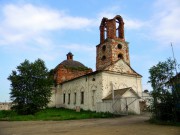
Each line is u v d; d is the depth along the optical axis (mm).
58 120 19938
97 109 29750
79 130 12219
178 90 14867
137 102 27078
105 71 30719
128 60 35625
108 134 10328
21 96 29500
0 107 50531
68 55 51500
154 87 15750
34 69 30719
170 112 15203
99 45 37062
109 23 35812
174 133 10297
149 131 11055
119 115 24453
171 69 15359
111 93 29953
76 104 36188
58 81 44281
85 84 34188
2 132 11938
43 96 30875
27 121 19266
